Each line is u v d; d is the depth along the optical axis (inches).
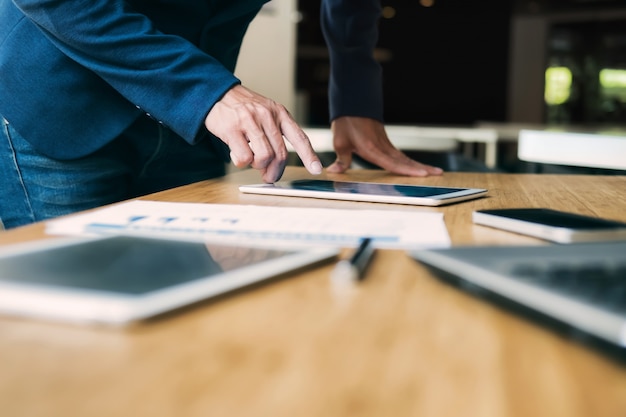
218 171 48.2
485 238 21.1
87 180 38.7
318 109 232.4
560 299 11.9
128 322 11.9
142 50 32.3
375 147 45.4
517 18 342.3
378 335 11.6
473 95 300.5
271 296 13.9
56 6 31.4
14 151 38.1
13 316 12.2
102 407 8.7
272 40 165.2
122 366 10.0
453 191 31.7
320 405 8.8
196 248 16.8
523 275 13.6
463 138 142.3
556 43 340.8
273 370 10.0
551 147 77.6
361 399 9.0
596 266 14.5
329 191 31.0
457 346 11.1
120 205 26.4
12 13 36.4
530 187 36.5
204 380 9.6
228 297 13.8
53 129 36.4
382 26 295.4
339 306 13.3
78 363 10.1
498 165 129.1
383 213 25.4
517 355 10.8
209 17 41.7
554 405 8.9
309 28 228.5
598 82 338.0
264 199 29.8
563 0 295.1
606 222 21.6
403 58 298.4
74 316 11.9
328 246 19.3
